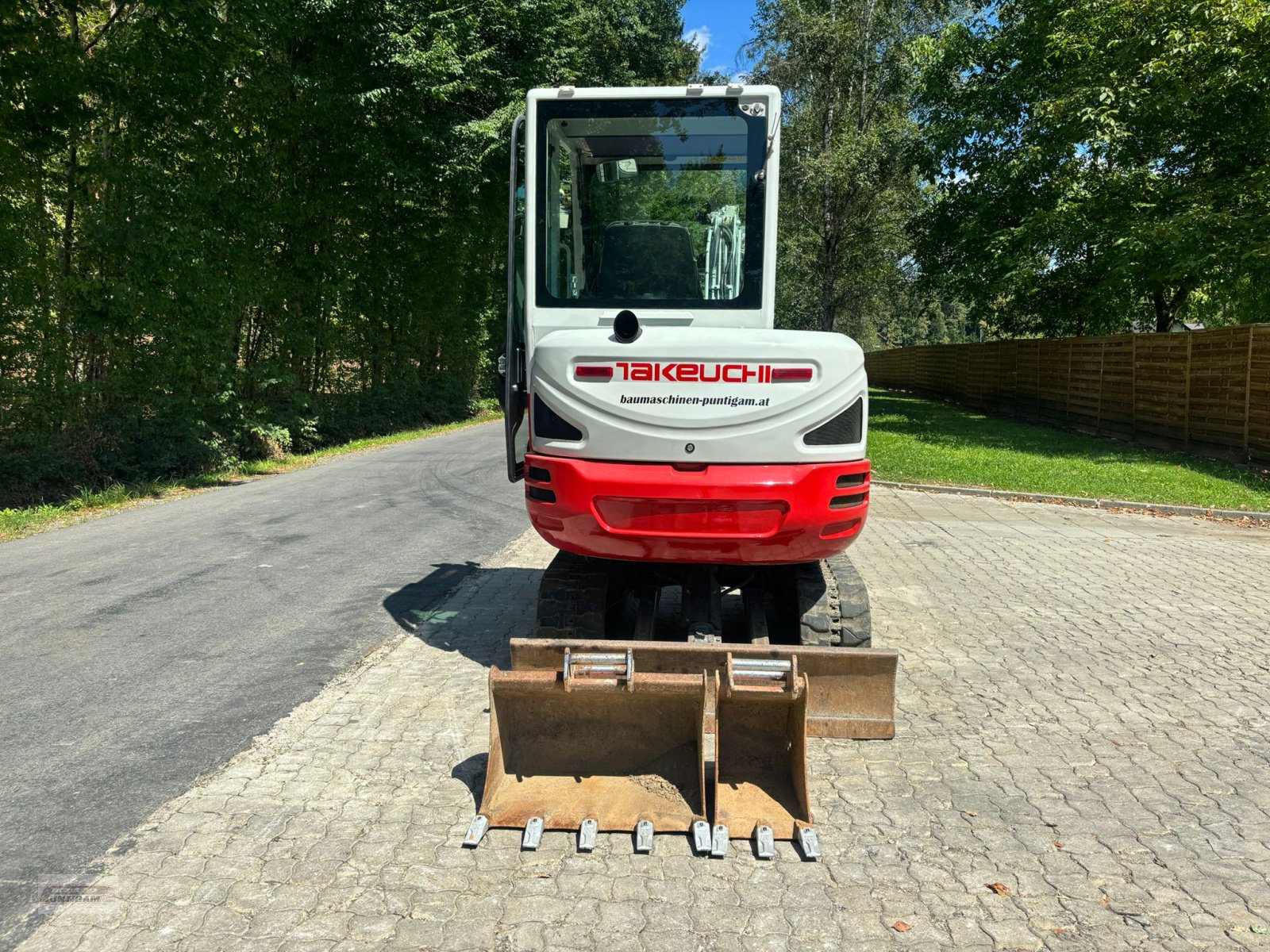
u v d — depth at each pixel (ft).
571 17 84.69
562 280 17.24
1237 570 28.50
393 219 73.56
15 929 10.09
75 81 39.58
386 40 60.44
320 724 15.84
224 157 50.88
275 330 60.18
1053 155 69.97
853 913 10.60
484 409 107.65
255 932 10.11
